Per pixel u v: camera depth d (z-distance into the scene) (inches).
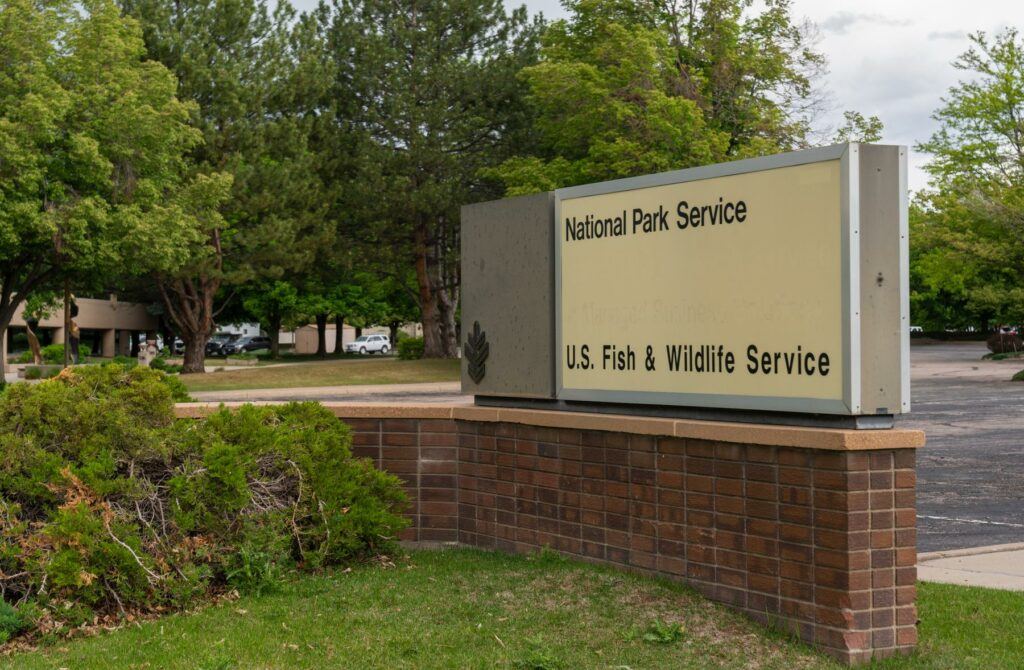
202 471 296.4
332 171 1731.1
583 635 237.5
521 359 327.6
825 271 239.0
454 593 274.4
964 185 1421.0
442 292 2016.5
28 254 1318.9
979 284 1990.7
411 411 357.4
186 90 1520.7
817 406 238.8
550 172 1408.7
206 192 1381.6
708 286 267.7
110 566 265.3
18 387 303.0
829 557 231.6
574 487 305.1
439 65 1686.8
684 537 269.6
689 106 1210.0
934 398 1095.0
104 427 298.2
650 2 1378.0
